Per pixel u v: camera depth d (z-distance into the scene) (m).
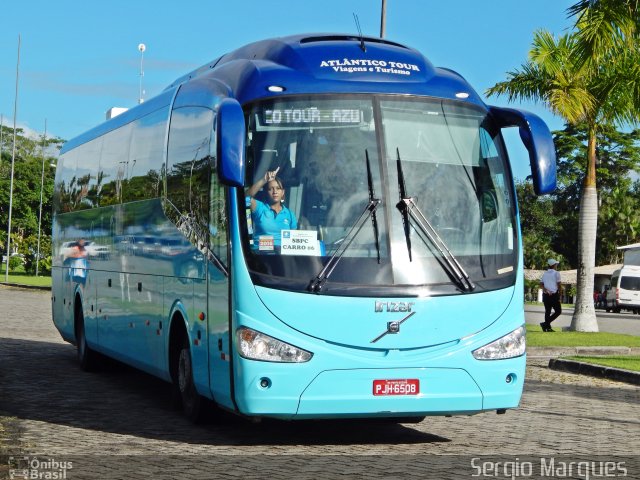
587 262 27.56
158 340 12.55
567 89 25.33
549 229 98.88
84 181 17.44
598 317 49.59
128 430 10.92
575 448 10.17
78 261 17.42
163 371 12.40
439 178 9.91
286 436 10.64
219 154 9.20
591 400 14.40
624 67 24.98
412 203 9.74
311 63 10.09
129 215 14.19
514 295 9.95
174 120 12.24
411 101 10.03
